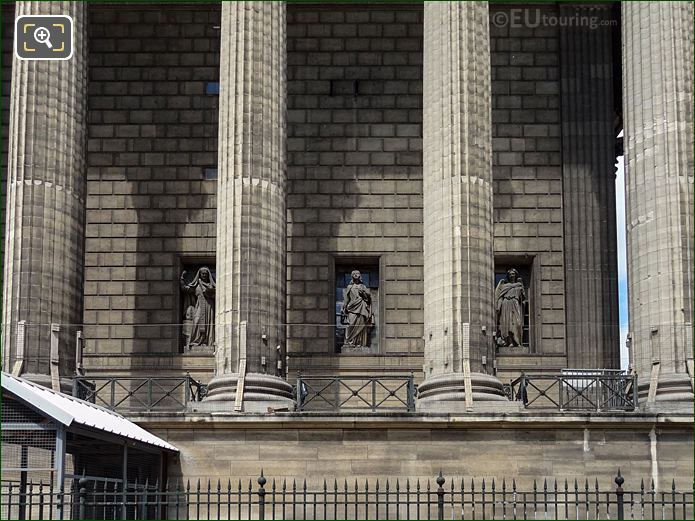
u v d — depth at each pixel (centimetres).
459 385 3369
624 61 3684
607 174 4391
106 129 4481
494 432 3241
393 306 4353
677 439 3225
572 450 3222
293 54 4531
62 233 3488
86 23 3697
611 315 4303
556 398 4241
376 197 4438
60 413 2442
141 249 4394
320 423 3234
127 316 4338
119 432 2673
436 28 3650
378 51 4534
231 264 3469
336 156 4462
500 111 4475
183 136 4475
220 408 3341
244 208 3494
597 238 4362
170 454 3219
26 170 3475
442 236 3506
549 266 4369
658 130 3525
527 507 3188
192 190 4438
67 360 3456
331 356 4291
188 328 4350
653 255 3484
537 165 4441
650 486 3197
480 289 3462
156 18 4541
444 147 3550
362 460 3228
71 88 3572
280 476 3222
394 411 3319
